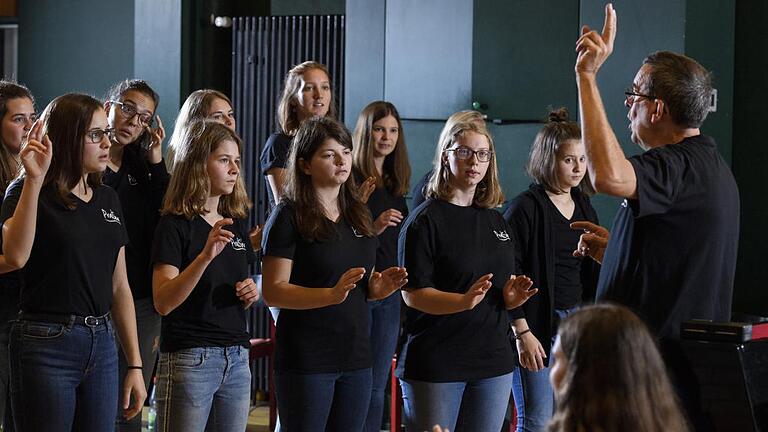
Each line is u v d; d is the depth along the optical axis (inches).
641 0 219.6
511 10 227.5
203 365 146.0
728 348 112.5
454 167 157.1
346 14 242.5
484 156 156.7
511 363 159.9
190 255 149.6
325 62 258.5
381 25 238.2
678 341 118.2
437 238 155.6
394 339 190.5
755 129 230.1
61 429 135.3
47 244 134.8
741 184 231.8
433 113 232.8
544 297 173.8
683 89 120.7
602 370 77.7
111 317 148.2
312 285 150.9
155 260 148.6
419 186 197.3
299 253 151.0
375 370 188.7
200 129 152.2
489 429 157.6
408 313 158.9
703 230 118.0
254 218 263.6
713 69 222.2
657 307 119.2
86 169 137.7
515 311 168.7
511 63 228.1
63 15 288.5
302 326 149.6
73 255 135.5
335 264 151.0
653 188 114.8
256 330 259.8
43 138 131.3
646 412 77.0
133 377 146.6
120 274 146.5
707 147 121.2
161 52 262.4
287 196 152.8
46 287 135.0
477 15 227.0
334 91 242.7
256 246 185.2
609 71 223.5
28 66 292.7
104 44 283.7
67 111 136.9
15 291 157.2
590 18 224.2
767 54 228.1
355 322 151.9
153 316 180.5
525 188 229.5
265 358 262.7
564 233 177.9
